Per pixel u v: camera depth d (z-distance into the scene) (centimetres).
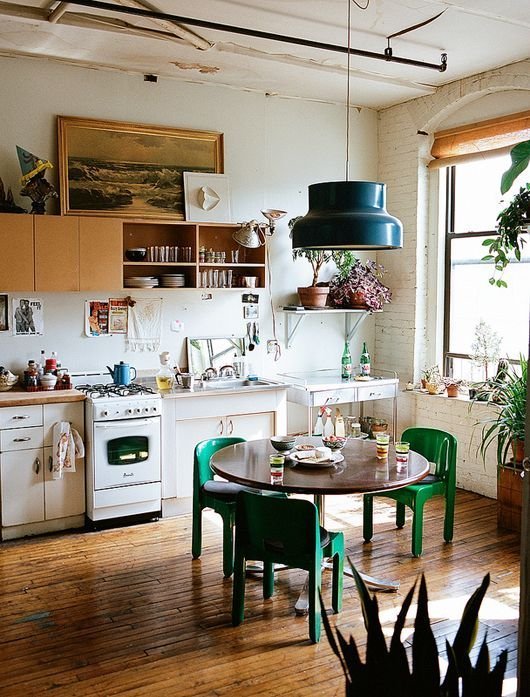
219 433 546
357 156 669
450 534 474
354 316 668
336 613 372
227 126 598
